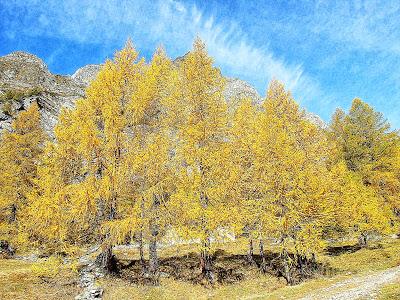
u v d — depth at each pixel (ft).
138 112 61.62
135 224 55.83
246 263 78.13
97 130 59.21
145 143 61.16
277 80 81.76
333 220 76.23
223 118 66.08
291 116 79.25
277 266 76.64
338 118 133.49
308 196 64.44
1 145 110.83
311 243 63.67
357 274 67.51
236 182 63.77
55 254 59.31
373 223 96.17
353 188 84.23
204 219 59.47
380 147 113.70
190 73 66.59
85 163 59.82
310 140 74.23
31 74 305.73
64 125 62.69
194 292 57.26
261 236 65.57
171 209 58.85
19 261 84.17
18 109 180.65
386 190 109.29
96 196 55.47
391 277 51.85
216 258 81.92
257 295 55.01
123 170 57.82
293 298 48.98
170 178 60.54
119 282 57.21
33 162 101.86
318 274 71.87
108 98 61.21
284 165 63.87
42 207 56.08
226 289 59.67
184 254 84.74
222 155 63.46
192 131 61.98
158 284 58.13
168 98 65.00
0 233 89.81
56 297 50.65
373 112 117.80
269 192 65.05
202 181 61.16
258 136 66.08
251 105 79.10
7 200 93.71
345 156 115.14
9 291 52.47
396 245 99.55
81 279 57.00
